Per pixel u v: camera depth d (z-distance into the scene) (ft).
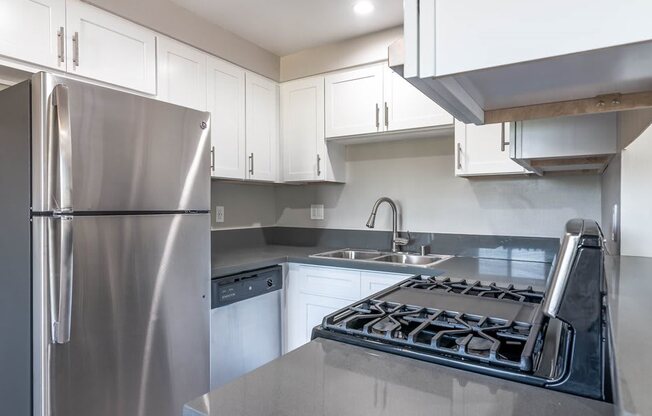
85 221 4.48
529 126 4.58
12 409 4.53
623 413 1.10
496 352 2.46
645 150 4.16
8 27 4.99
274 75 9.29
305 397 2.07
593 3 1.48
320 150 8.93
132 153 4.99
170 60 7.00
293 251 9.08
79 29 5.69
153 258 5.24
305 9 7.23
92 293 4.56
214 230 9.22
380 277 7.21
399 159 9.09
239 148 8.35
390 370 2.40
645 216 4.21
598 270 2.11
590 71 2.00
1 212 4.63
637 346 1.60
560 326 2.96
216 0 6.91
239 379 2.30
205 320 6.01
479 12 1.69
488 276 6.02
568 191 7.34
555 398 2.02
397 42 1.92
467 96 2.47
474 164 7.13
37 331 4.20
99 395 4.64
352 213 9.70
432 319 3.25
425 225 8.80
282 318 8.27
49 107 4.16
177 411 5.58
